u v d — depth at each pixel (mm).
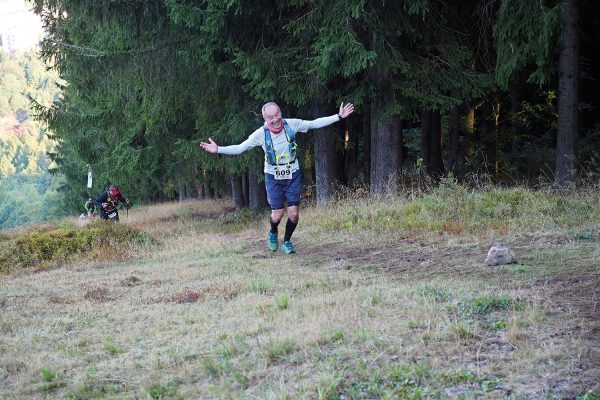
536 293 4520
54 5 13305
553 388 2834
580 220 7723
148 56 12328
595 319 3777
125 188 32156
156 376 3477
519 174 16172
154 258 9531
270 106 7016
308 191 18766
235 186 21656
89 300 6094
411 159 21547
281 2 11570
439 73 11508
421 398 2846
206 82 13148
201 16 11383
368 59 10289
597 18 14305
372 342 3584
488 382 2955
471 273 5789
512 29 10469
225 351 3723
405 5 10594
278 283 6211
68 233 10844
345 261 7359
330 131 13680
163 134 16578
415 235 8359
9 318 5324
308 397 2922
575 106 10328
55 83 20547
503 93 16625
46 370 3650
